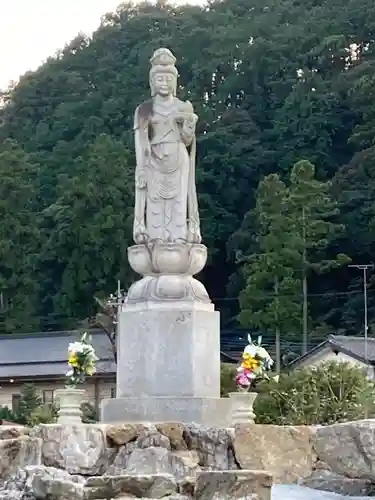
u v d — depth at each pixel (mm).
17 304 58188
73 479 11195
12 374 47031
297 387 20078
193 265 14422
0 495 10938
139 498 10188
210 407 13516
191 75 77812
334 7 78062
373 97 66750
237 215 63625
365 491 11500
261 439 12305
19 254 61000
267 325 48812
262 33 77188
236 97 74250
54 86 81000
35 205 66875
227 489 9938
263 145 67562
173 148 14727
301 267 51094
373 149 60594
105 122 74312
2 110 81500
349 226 57125
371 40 74375
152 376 13969
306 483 11961
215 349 14164
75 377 13719
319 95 67938
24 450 12086
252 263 52094
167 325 14000
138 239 14617
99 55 83125
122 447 12164
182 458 12000
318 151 65312
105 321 41688
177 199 14656
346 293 54281
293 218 51469
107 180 59875
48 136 76375
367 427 11695
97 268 57562
